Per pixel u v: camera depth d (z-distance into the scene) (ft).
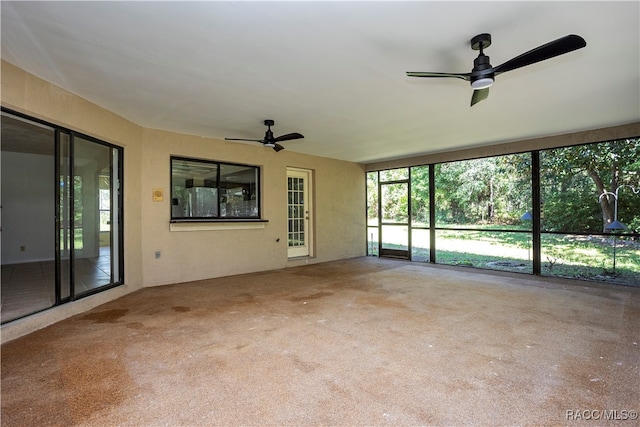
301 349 8.41
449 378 6.95
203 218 17.69
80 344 8.70
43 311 10.36
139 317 10.94
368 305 12.32
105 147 13.75
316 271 19.63
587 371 7.21
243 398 6.23
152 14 6.83
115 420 5.58
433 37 7.91
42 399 6.19
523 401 6.11
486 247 21.22
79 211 14.20
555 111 13.58
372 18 7.10
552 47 6.63
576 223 17.70
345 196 25.43
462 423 5.49
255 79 10.27
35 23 7.08
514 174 20.11
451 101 12.37
